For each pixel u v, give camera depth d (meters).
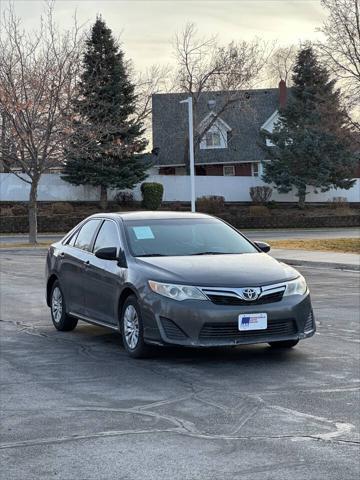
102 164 45.84
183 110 59.38
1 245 33.19
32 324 11.30
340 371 7.73
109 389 7.04
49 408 6.38
